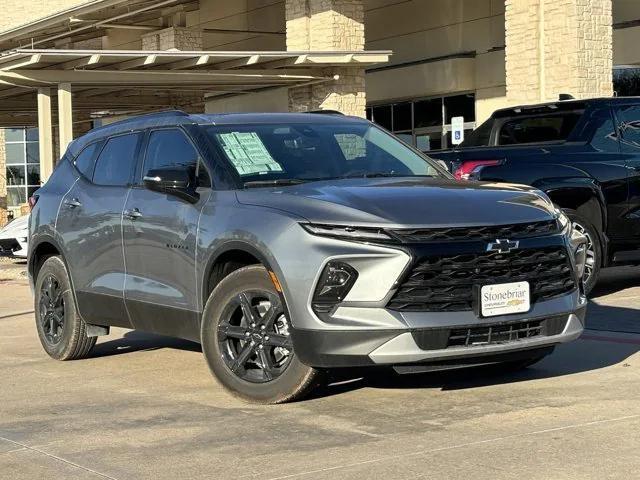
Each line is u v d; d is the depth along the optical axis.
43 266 9.04
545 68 18.03
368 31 27.20
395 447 5.59
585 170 10.92
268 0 28.22
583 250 7.25
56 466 5.54
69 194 8.74
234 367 6.83
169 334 7.61
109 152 8.52
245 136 7.56
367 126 8.13
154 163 7.89
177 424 6.36
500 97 23.62
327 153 7.63
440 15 25.11
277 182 7.19
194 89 23.02
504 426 5.93
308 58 19.81
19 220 19.86
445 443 5.62
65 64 19.14
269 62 20.41
